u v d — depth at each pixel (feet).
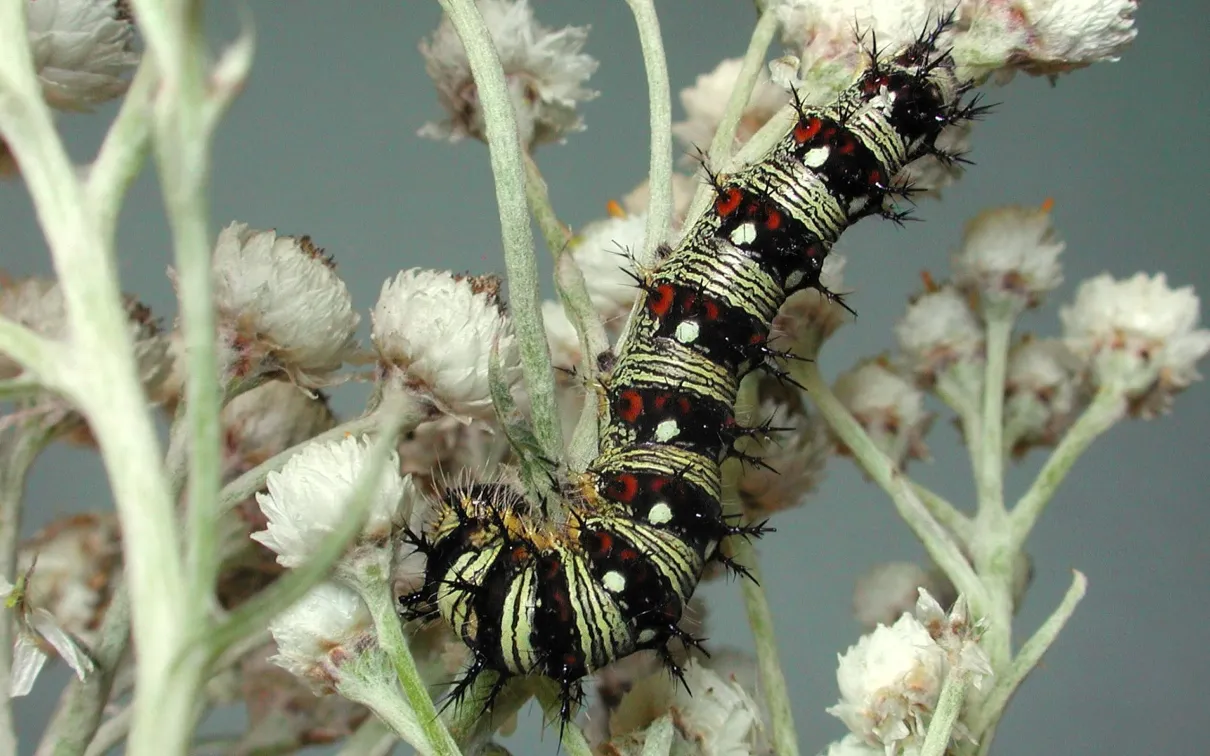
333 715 0.42
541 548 0.38
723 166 0.41
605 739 0.40
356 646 0.37
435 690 0.39
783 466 0.42
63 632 0.37
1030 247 0.44
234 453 0.41
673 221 0.44
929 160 0.43
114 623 0.37
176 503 0.38
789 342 0.43
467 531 0.38
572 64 0.44
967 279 0.45
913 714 0.39
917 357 0.44
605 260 0.43
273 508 0.37
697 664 0.40
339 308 0.39
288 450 0.38
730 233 0.41
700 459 0.39
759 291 0.40
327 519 0.36
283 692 0.42
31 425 0.38
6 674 0.36
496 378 0.37
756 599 0.41
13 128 0.30
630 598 0.38
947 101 0.42
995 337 0.44
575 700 0.38
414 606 0.39
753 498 0.42
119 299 0.30
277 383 0.41
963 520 0.43
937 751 0.38
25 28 0.31
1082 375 0.45
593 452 0.40
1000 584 0.42
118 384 0.29
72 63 0.38
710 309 0.40
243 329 0.39
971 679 0.38
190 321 0.26
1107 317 0.44
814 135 0.41
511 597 0.37
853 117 0.41
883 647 0.39
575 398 0.43
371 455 0.37
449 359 0.39
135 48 0.39
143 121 0.31
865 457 0.42
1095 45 0.41
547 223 0.41
